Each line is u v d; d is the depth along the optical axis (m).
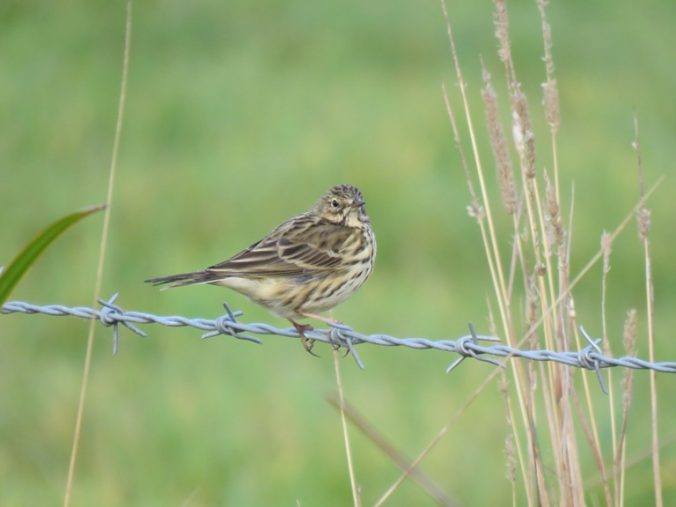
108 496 11.66
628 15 28.83
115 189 19.23
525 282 7.45
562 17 28.38
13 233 18.06
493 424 12.40
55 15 26.59
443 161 19.61
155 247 17.30
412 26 26.83
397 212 17.83
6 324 15.20
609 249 7.34
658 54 26.39
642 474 11.21
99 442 12.76
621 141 21.52
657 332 15.63
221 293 15.33
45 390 13.62
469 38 26.39
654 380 7.23
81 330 15.23
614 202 18.92
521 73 25.06
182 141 21.52
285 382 13.38
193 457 12.12
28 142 21.20
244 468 11.98
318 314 9.85
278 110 22.09
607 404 12.73
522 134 7.44
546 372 7.42
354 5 27.62
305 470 11.72
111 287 16.12
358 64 24.92
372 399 12.81
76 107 22.42
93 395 13.52
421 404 12.81
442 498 7.08
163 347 14.66
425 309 15.15
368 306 15.25
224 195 18.64
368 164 19.02
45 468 12.43
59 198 18.98
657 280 17.33
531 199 7.52
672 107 23.34
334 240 9.69
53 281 16.39
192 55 25.41
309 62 25.00
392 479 11.75
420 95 22.62
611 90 24.30
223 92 23.08
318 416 12.61
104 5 27.14
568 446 7.23
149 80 23.98
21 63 24.23
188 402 12.93
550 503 7.33
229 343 14.46
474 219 17.62
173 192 18.91
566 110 23.09
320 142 20.05
